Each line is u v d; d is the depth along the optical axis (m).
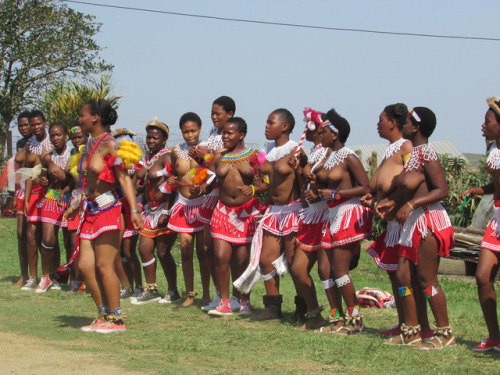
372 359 6.13
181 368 5.71
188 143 9.70
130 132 10.40
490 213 15.27
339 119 7.33
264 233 8.35
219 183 8.80
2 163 30.33
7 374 5.44
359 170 7.19
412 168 6.58
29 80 34.50
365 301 9.72
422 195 6.54
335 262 7.34
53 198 10.71
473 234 14.83
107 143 7.27
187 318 8.54
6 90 34.19
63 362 5.86
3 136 33.88
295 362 6.01
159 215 9.91
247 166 8.70
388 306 9.68
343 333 7.44
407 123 6.62
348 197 7.20
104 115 7.45
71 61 34.44
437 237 6.49
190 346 6.64
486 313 6.47
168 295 10.01
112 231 7.34
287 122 8.28
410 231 6.56
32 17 33.53
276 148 8.25
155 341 6.92
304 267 7.76
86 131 7.44
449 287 12.08
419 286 6.74
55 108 28.05
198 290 11.17
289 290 11.30
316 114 7.82
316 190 7.57
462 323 8.24
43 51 33.09
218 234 8.76
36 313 8.64
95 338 7.05
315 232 7.69
